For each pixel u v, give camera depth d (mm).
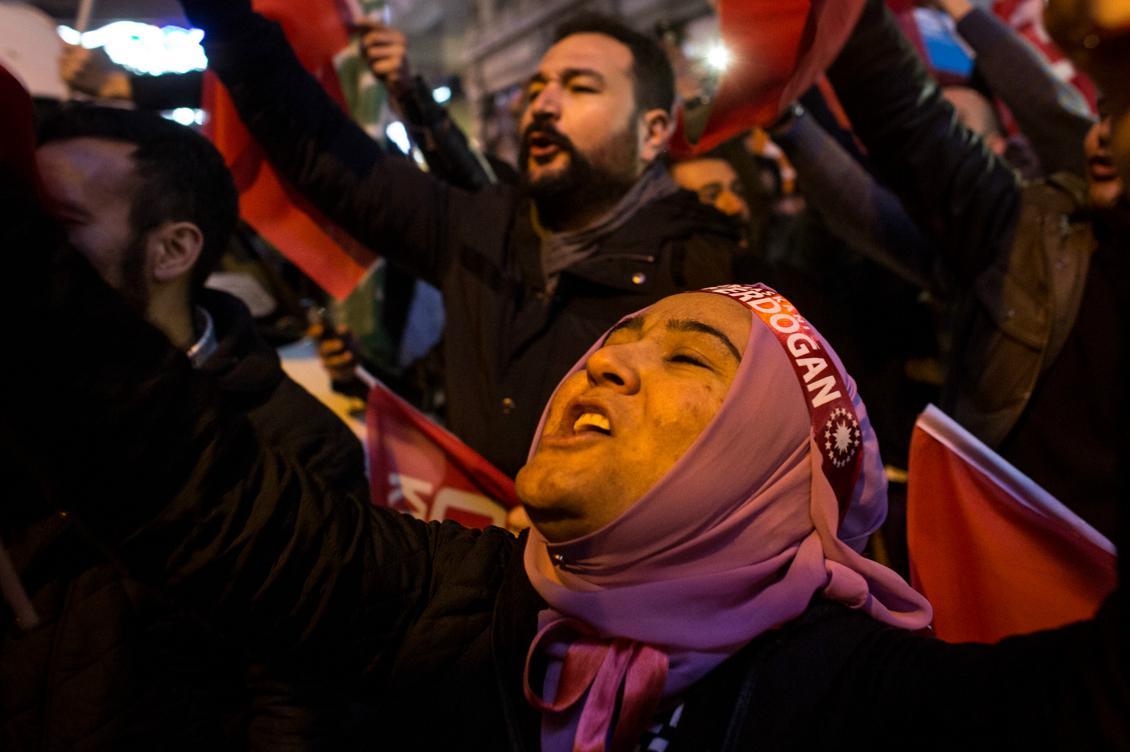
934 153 1658
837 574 869
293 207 1851
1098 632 630
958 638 1231
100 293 828
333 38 1972
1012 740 680
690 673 846
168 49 2154
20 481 1055
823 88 2230
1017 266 1646
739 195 2939
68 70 2047
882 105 1644
